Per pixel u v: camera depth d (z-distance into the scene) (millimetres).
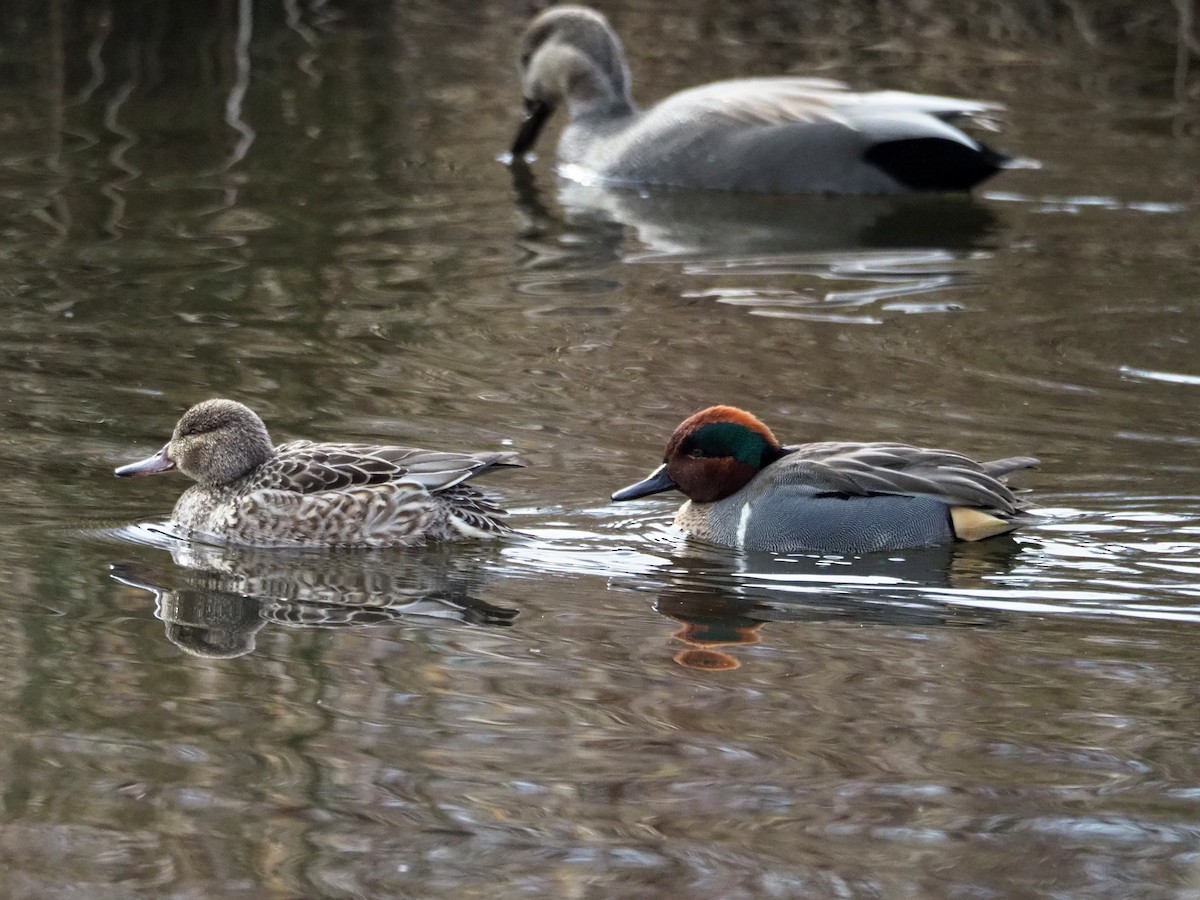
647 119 23875
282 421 14328
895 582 11789
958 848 7988
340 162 23453
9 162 22578
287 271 18625
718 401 15102
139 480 13523
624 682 9891
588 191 23062
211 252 19203
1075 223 21312
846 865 7797
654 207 22219
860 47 30281
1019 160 23969
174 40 29062
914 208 22250
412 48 29750
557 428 14445
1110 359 16422
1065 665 10250
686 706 9547
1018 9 32281
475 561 12141
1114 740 9148
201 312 17156
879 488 12508
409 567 11992
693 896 7559
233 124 24922
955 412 14953
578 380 15578
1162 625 10961
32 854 7820
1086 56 29953
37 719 9211
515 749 8977
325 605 11164
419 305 17625
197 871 7719
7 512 12625
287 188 22047
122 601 11102
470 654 10297
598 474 13609
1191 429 14656
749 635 10727
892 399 15242
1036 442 14312
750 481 12875
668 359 16156
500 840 8023
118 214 20547
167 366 15586
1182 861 7867
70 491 13078
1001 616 11141
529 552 12359
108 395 14867
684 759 8883
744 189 23203
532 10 32344
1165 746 9078
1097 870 7758
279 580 11641
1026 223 21359
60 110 25156
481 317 17281
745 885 7637
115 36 28906
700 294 18234
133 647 10273
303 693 9648
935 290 18500
